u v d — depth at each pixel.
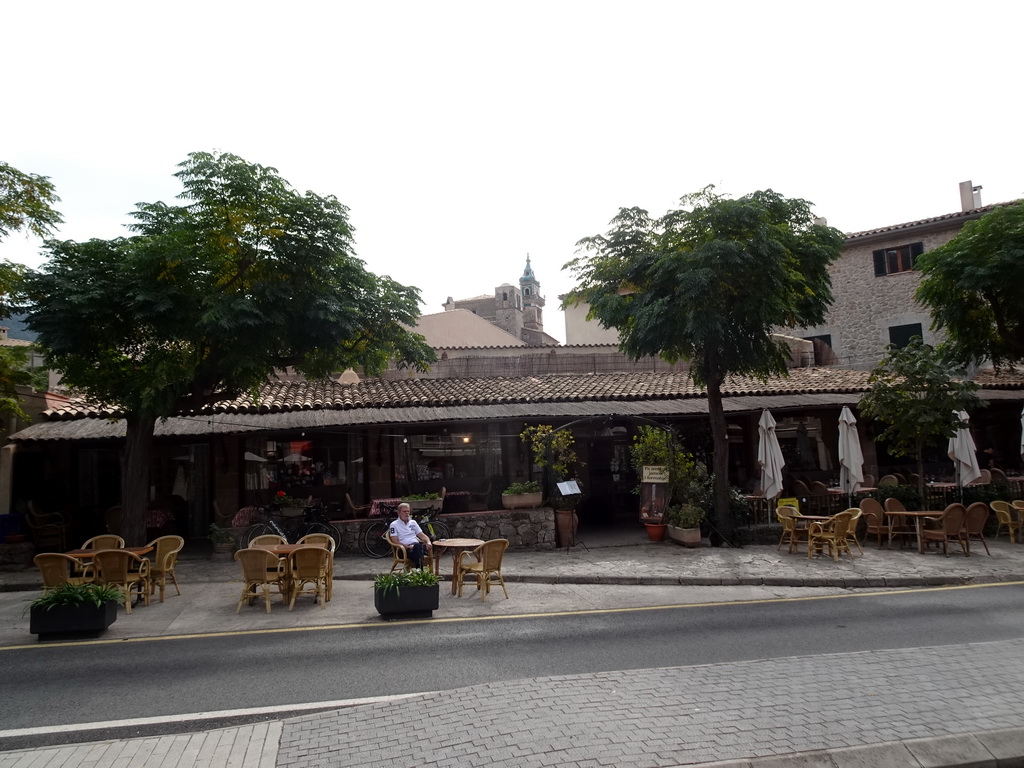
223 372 12.75
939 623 8.45
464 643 7.87
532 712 5.16
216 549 14.46
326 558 10.42
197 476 16.92
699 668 6.25
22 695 6.27
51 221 11.55
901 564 12.55
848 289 26.67
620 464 19.56
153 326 11.31
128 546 12.35
